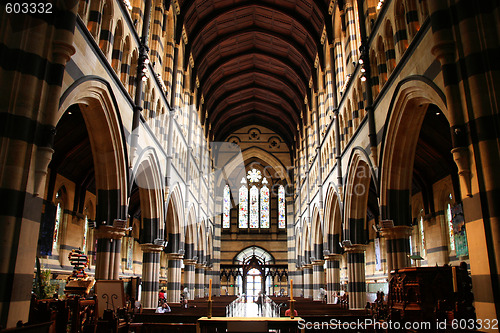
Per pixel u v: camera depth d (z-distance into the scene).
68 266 20.67
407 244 14.87
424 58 11.69
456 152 8.88
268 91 40.72
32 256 8.52
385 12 15.55
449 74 9.34
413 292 10.84
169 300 23.97
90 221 23.91
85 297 13.02
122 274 28.30
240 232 47.09
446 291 10.64
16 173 8.28
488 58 8.70
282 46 33.44
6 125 8.42
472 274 8.58
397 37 14.34
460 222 19.77
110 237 14.27
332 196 25.20
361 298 19.97
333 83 24.11
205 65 33.38
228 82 38.41
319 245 32.25
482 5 9.00
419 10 12.84
